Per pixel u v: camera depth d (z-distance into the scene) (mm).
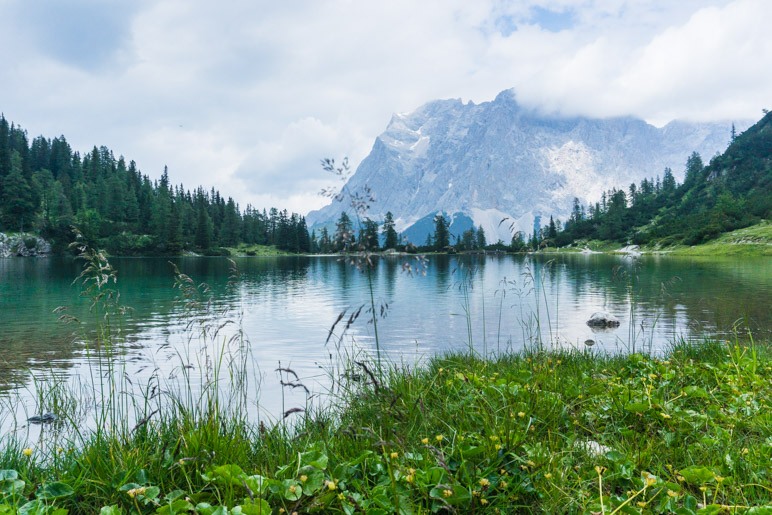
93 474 4145
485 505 3693
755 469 4086
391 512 3439
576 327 21281
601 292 37750
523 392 5750
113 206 186000
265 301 34312
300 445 4906
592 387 6461
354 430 4348
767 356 9164
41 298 34406
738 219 146250
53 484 3787
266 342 18109
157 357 15211
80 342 18047
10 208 157250
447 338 18969
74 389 11289
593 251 175750
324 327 22016
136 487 3789
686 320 21672
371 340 18641
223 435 4816
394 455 3762
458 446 4219
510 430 4641
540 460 4105
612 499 3605
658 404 5508
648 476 3740
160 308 28703
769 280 44531
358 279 59219
